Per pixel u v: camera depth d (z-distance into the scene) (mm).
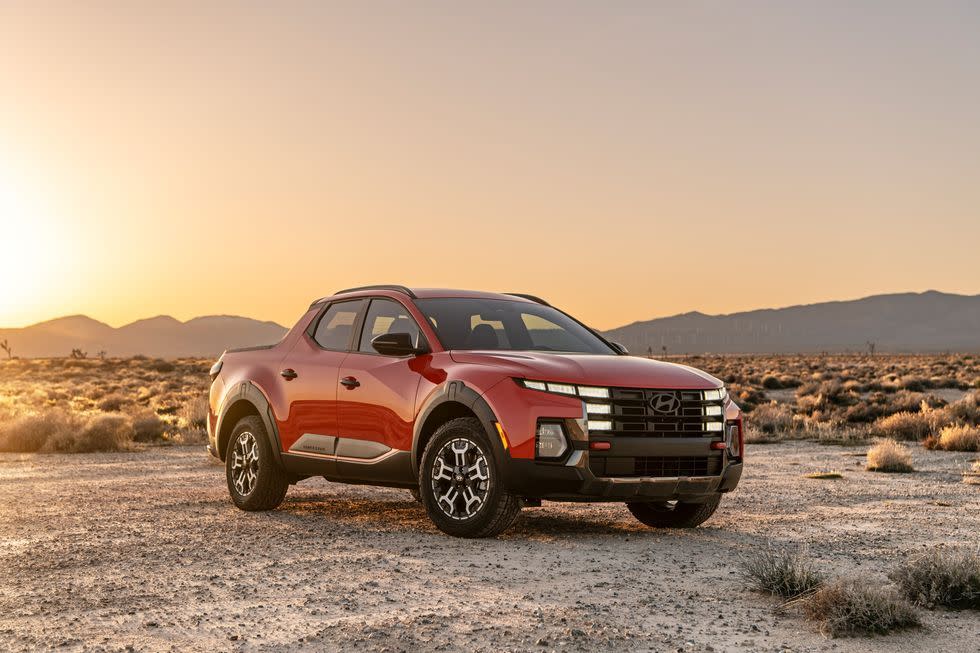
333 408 9148
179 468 14852
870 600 5422
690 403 8055
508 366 7945
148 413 25469
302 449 9453
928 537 8477
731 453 8430
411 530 8641
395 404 8578
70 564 7109
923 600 5879
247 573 6742
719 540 8273
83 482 12797
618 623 5395
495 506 7840
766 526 9125
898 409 30922
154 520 9305
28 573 6805
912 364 91875
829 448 20000
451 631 5219
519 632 5188
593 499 7672
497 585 6348
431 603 5848
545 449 7602
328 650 4906
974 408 26531
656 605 5840
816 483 13086
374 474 8812
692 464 8070
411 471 8492
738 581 6543
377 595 6059
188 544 7926
